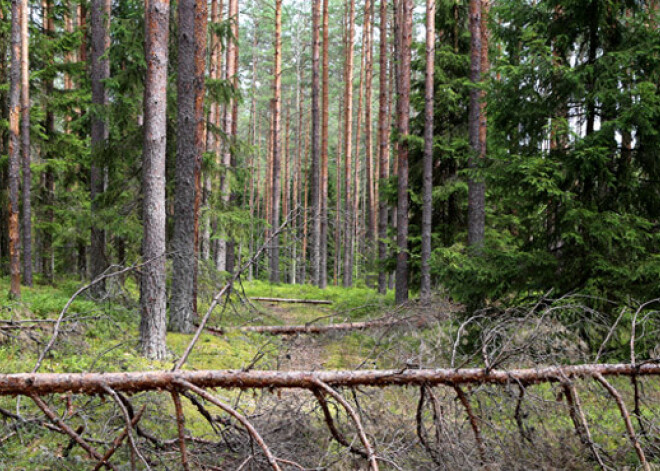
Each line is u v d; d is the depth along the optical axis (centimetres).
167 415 466
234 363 835
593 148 651
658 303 634
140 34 1204
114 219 1234
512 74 715
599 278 675
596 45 736
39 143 1645
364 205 4103
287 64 4353
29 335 620
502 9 769
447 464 390
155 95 802
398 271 1462
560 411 454
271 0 3891
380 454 385
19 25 1447
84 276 1653
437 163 1580
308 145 4384
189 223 1052
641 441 431
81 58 1864
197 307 1234
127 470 376
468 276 743
